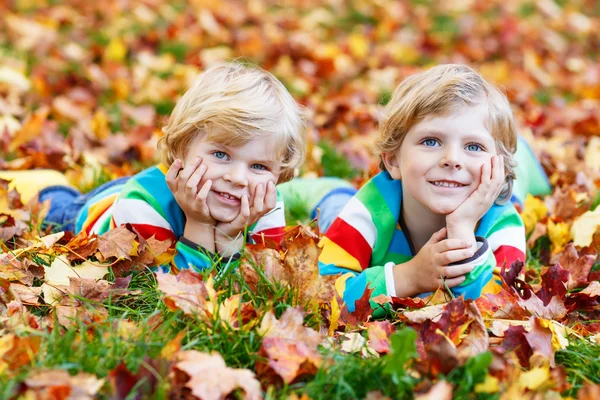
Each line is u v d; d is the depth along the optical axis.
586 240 3.04
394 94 2.60
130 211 2.58
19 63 5.33
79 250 2.56
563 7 8.54
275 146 2.48
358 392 1.88
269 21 7.07
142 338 1.96
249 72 2.60
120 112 4.65
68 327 2.15
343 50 6.26
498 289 2.49
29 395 1.68
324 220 3.19
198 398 1.81
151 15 6.76
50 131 4.16
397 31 7.12
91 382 1.76
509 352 2.06
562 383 1.94
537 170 3.61
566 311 2.41
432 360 1.91
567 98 5.79
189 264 2.42
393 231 2.64
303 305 2.28
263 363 1.95
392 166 2.63
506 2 8.35
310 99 5.10
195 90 2.54
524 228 2.91
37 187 3.29
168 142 2.57
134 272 2.50
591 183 3.69
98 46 5.73
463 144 2.43
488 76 6.09
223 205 2.49
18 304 2.21
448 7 7.96
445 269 2.37
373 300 2.41
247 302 2.21
